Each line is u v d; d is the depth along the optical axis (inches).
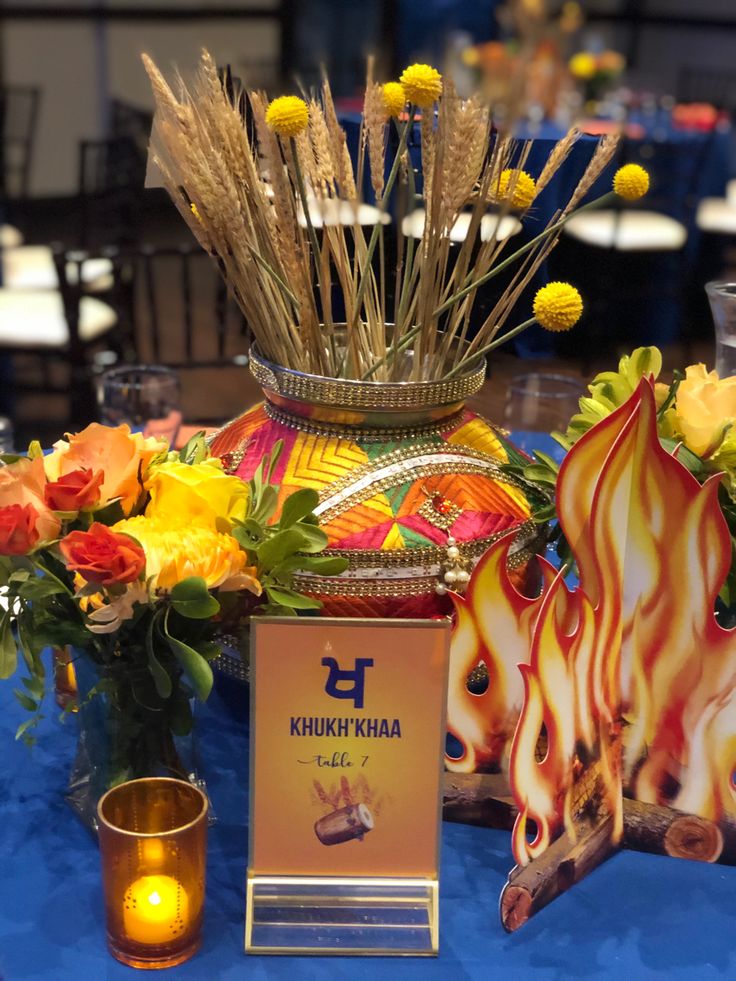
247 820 32.1
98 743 29.6
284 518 28.4
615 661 29.7
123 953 26.7
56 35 175.8
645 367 33.2
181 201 32.5
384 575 31.0
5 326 97.7
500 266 31.4
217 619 29.0
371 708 27.4
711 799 30.7
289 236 30.0
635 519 28.5
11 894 29.0
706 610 29.3
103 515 27.8
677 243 111.9
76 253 92.7
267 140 29.2
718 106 138.3
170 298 154.1
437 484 32.2
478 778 31.5
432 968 27.1
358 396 31.4
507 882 27.8
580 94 116.6
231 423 36.6
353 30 125.2
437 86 28.6
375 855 28.2
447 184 28.9
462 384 32.3
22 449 108.6
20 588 27.1
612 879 30.5
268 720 27.3
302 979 26.7
